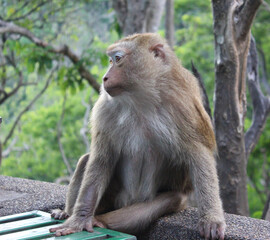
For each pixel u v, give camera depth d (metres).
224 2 7.33
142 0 13.12
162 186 5.92
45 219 5.58
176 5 25.89
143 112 5.41
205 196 5.16
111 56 5.48
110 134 5.52
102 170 5.52
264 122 9.05
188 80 5.59
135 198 5.72
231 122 7.61
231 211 7.77
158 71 5.36
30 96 28.38
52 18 19.56
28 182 7.51
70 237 4.78
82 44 20.88
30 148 26.67
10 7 17.00
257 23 24.03
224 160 7.73
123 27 13.43
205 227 4.94
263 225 5.26
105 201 6.10
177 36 26.23
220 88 7.57
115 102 5.45
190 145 5.31
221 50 7.43
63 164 26.05
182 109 5.32
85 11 23.27
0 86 18.55
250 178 24.11
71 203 5.84
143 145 5.51
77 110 26.69
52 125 26.59
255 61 9.14
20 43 13.30
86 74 14.30
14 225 5.30
